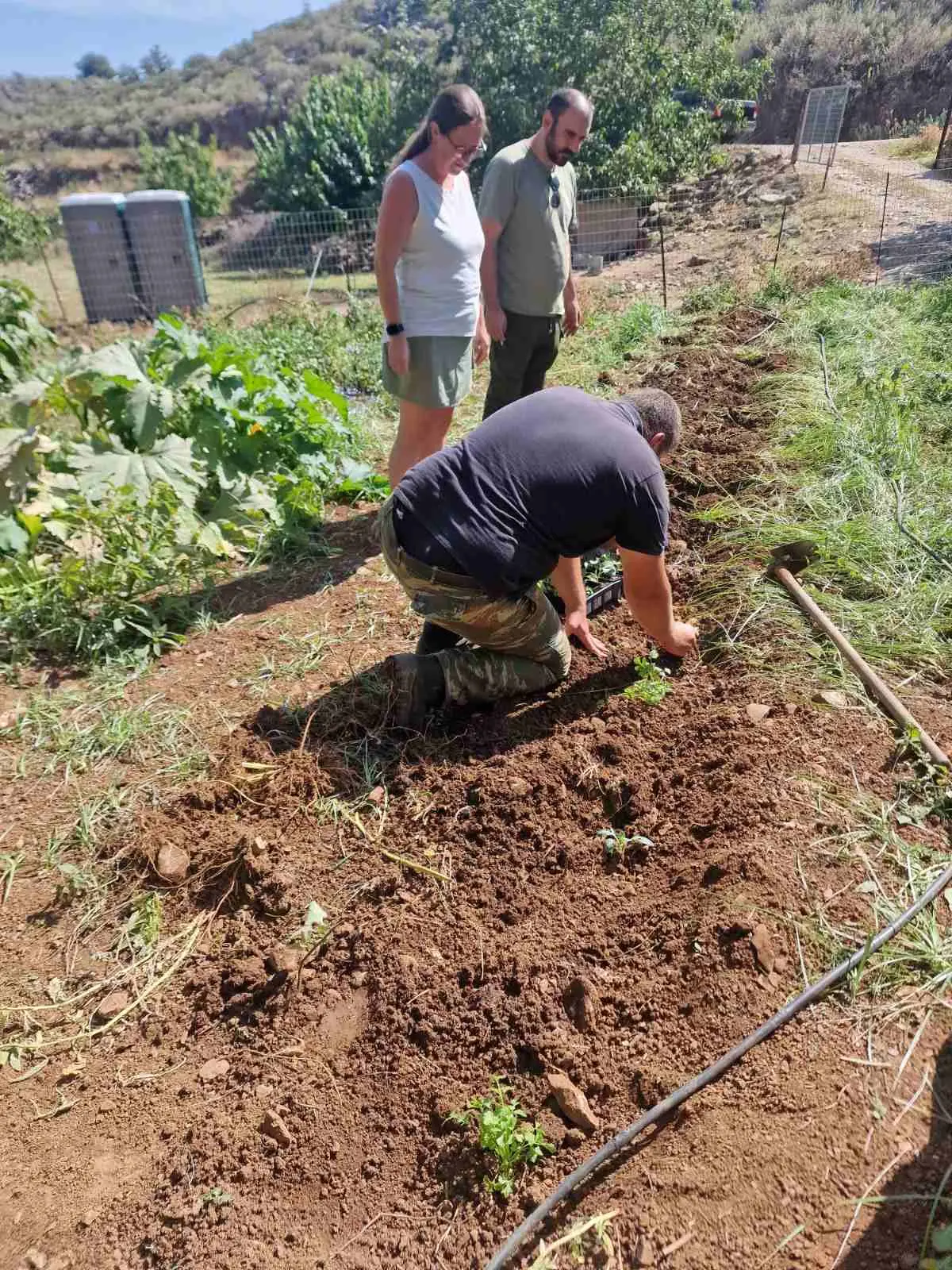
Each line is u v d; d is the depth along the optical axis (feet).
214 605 13.94
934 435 16.35
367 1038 7.60
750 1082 6.64
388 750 10.52
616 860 8.89
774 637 11.20
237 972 8.22
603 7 54.44
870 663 10.68
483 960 7.97
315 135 72.28
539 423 9.18
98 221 42.27
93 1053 7.86
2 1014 8.14
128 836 9.66
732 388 17.99
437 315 13.25
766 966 7.31
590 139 52.90
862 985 7.14
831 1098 6.41
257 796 9.97
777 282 26.08
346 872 9.09
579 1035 7.36
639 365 21.03
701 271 33.71
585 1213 6.22
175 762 10.62
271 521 15.83
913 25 83.76
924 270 29.07
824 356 18.95
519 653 10.61
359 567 14.84
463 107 11.91
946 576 12.01
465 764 10.20
